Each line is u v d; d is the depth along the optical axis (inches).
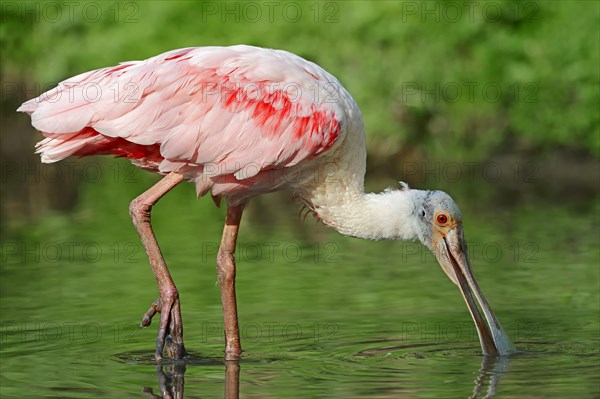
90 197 835.4
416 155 868.6
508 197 791.1
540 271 561.3
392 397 358.6
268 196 841.5
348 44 850.1
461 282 461.4
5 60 960.9
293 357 418.9
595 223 684.1
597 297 507.2
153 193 440.1
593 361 405.7
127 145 438.3
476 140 862.5
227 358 420.5
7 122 957.2
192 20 900.0
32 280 556.4
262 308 495.2
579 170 844.6
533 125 833.5
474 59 846.5
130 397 363.6
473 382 376.5
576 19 833.5
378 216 462.0
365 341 441.1
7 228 704.4
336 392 366.0
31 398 362.3
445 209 461.7
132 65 437.4
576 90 830.5
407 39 844.6
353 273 571.5
